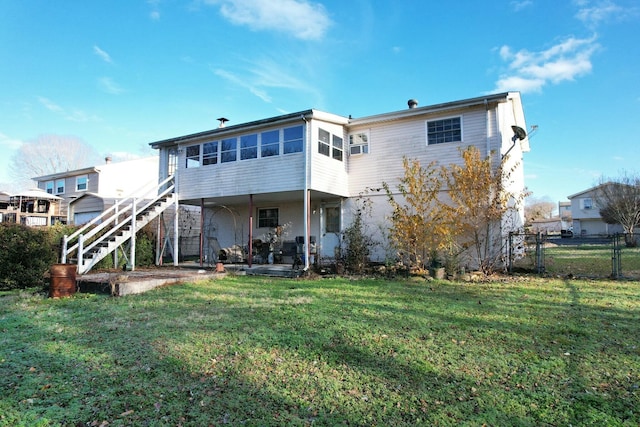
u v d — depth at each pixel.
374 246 13.80
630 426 2.86
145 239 14.95
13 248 9.89
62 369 4.05
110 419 3.00
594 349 4.52
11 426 2.89
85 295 8.62
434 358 4.27
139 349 4.65
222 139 14.55
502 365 4.05
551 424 2.91
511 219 13.47
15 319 6.30
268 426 2.89
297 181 12.56
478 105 12.16
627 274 10.69
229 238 17.92
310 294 8.31
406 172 12.04
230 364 4.14
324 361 4.21
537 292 8.20
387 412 3.10
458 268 10.99
